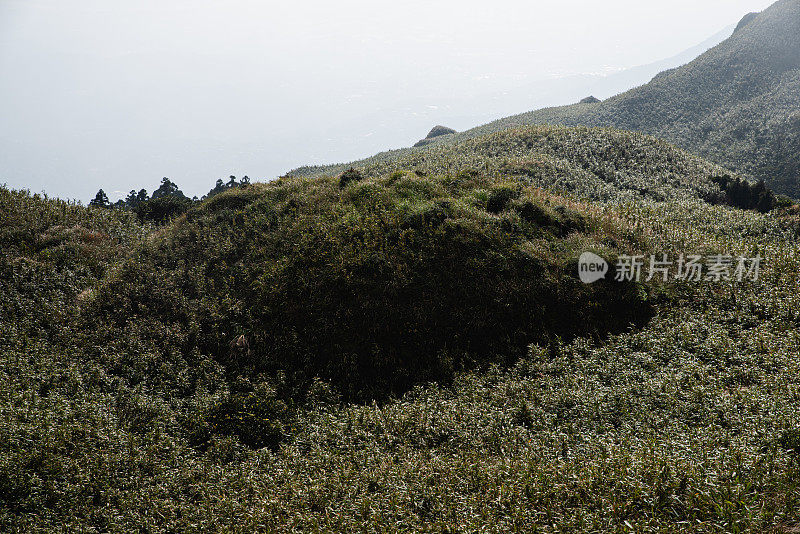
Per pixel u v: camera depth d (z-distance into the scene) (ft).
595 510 30.99
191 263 86.53
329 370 65.87
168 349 69.72
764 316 63.72
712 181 158.81
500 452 42.91
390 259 75.51
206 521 38.14
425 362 66.49
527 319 69.15
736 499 29.19
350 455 46.16
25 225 101.65
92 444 48.52
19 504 40.37
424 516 34.78
